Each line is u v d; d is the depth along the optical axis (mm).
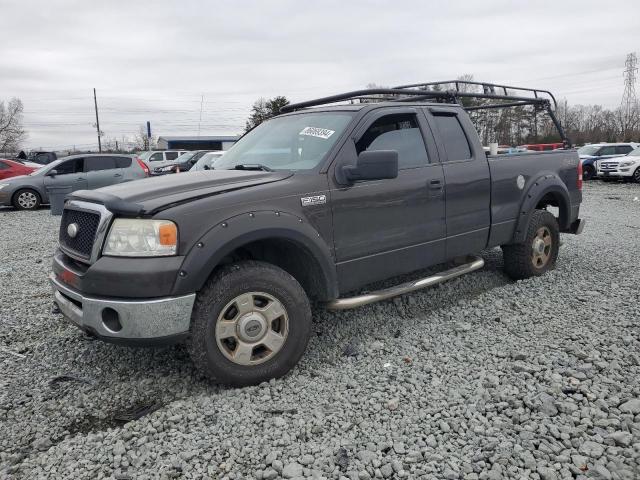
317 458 2605
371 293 4074
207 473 2545
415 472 2477
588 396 3014
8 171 18484
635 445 2551
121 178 16156
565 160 5969
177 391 3379
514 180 5207
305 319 3502
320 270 3670
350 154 3887
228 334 3260
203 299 3164
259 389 3330
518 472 2436
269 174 3682
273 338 3396
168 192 3291
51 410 3215
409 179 4207
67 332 4488
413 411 3002
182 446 2752
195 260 3064
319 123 4184
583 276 5625
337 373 3531
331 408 3068
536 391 3119
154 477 2521
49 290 5922
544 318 4371
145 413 3119
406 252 4242
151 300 2998
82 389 3439
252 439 2789
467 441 2691
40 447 2834
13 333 4523
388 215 4062
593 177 24234
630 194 17625
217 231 3148
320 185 3674
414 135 4441
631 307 4512
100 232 3150
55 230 11180
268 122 4793
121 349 4047
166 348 4020
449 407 3020
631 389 3078
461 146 4809
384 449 2658
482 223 4895
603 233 8867
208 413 3049
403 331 4254
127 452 2730
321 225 3656
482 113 6539
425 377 3395
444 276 4621
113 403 3275
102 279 3061
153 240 3037
